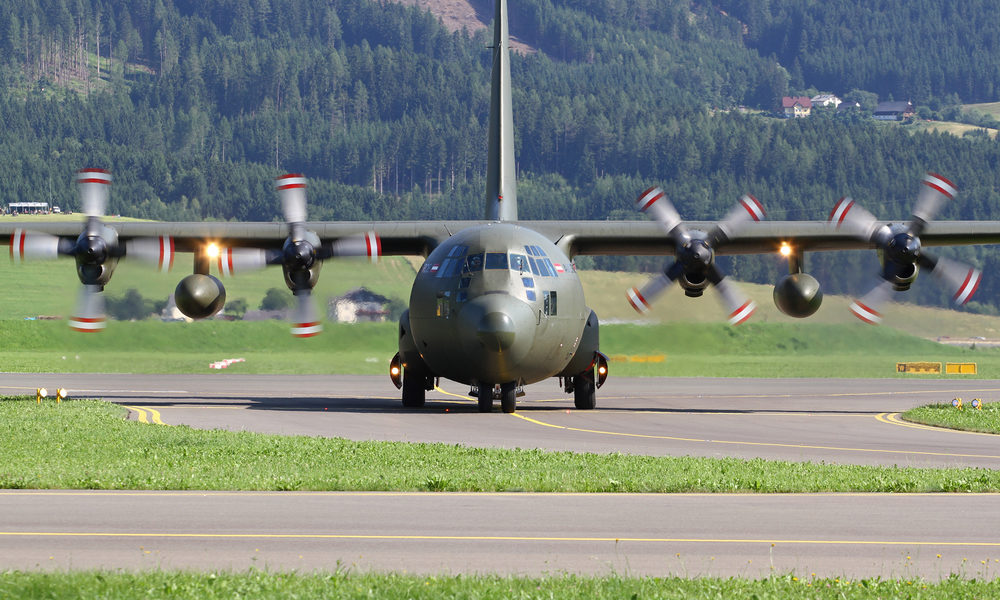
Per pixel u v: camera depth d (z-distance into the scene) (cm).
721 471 6488
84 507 5166
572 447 7838
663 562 4181
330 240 11562
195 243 11744
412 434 8644
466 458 6981
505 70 12550
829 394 14800
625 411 11231
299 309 11306
